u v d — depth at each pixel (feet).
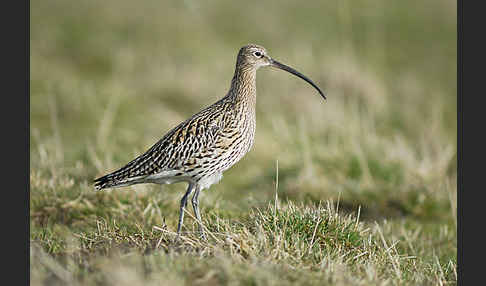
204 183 33.91
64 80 64.69
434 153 52.90
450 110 68.28
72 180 38.70
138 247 27.76
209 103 64.28
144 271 24.35
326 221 30.12
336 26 89.66
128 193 37.88
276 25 88.38
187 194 33.58
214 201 38.09
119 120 56.24
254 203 38.24
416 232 37.65
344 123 54.39
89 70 72.02
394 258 29.25
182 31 82.38
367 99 64.18
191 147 32.94
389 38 89.81
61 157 44.27
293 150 49.75
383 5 99.35
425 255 35.12
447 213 41.83
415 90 71.61
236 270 23.89
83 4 88.89
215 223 30.91
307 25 89.45
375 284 24.97
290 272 24.73
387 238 35.81
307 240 28.99
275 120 57.72
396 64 81.46
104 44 76.89
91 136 52.26
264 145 51.83
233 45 81.20
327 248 28.48
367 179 45.01
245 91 35.29
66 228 35.12
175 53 76.13
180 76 67.72
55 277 24.16
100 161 43.83
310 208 31.83
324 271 25.43
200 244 27.35
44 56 72.84
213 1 93.45
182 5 90.84
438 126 59.82
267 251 26.53
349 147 48.52
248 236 27.48
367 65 73.15
